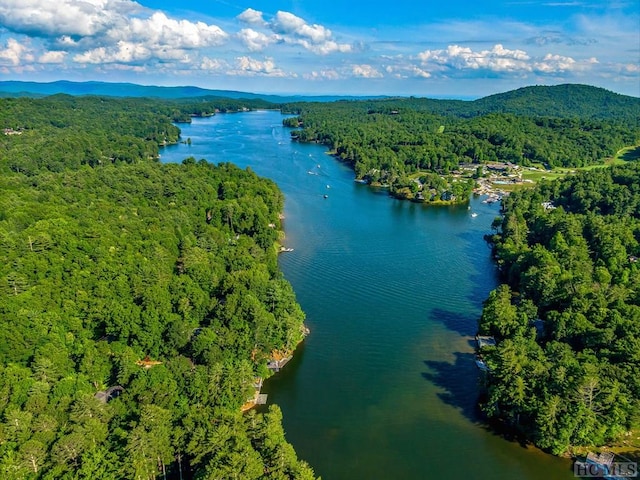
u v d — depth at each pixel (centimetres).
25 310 12438
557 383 11000
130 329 12975
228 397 10838
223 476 8081
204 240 19962
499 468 10488
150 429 8931
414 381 13462
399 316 17012
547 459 10681
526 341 13212
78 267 15850
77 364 11781
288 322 14288
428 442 11219
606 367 11494
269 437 9362
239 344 12838
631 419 10644
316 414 12069
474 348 15125
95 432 9000
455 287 19475
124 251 17350
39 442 8581
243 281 15450
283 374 13650
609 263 18575
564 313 13938
